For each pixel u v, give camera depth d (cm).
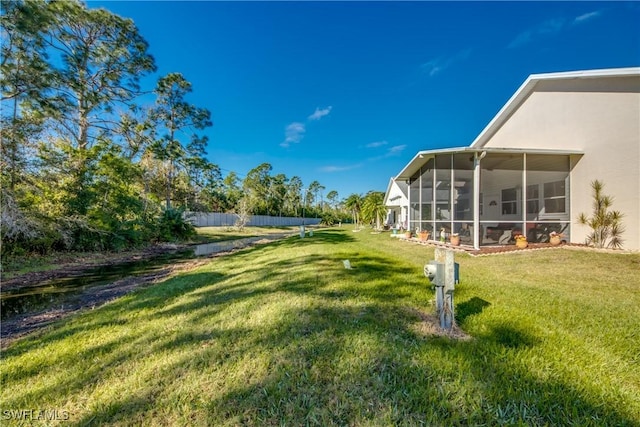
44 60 1002
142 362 235
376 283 450
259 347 246
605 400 171
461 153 928
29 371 230
